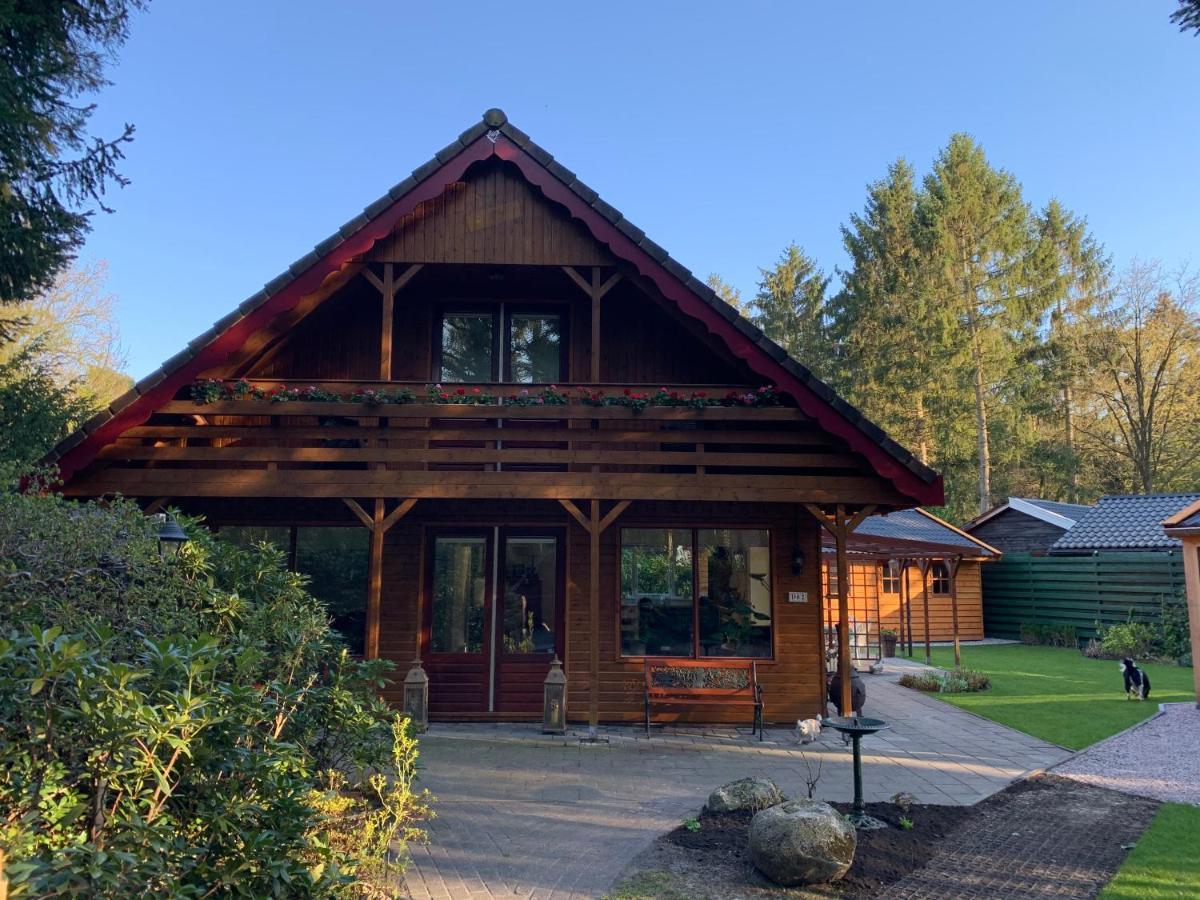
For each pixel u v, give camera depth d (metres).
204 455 9.61
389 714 6.59
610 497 9.77
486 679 10.80
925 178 35.41
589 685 9.80
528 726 10.34
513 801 7.10
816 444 9.98
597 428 10.76
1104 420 34.31
